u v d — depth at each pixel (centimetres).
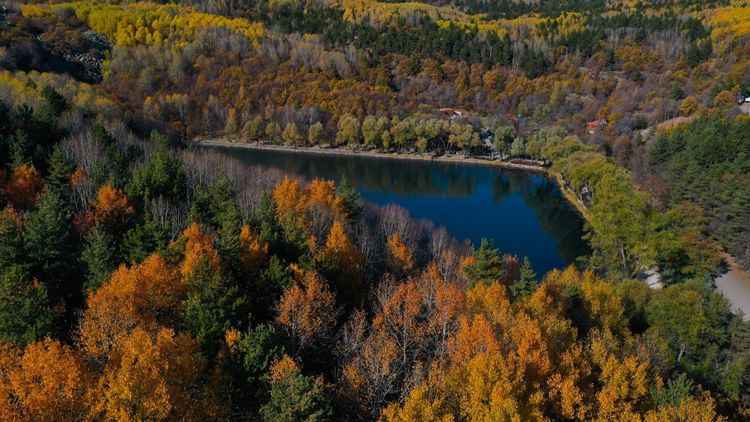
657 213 9081
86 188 6975
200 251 5103
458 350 4559
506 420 3703
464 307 5500
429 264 7769
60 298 4694
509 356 4122
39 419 3073
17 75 13450
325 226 7694
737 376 5034
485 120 19800
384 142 18488
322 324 5000
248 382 3834
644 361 4728
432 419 3628
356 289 6400
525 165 17500
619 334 5622
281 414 3328
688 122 14462
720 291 8356
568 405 4047
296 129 18800
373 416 4072
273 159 17250
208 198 7356
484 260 6481
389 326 5162
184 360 3612
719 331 5597
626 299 6544
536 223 12012
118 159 8006
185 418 3475
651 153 12662
